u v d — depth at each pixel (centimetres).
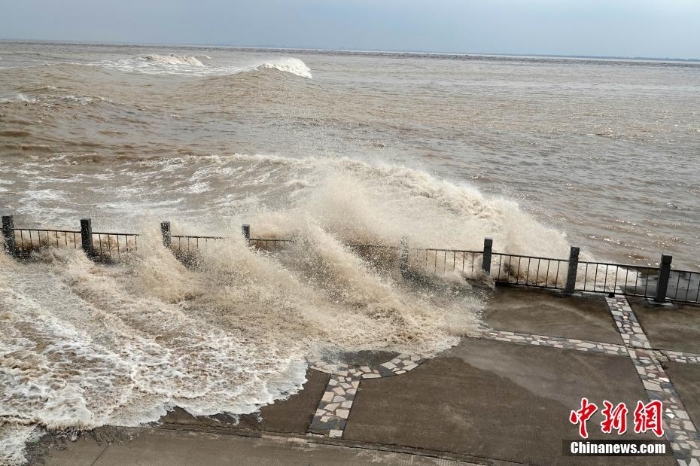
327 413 692
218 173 2034
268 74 5706
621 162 2717
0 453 613
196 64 8494
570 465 614
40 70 4891
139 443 636
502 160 2664
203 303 968
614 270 1231
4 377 744
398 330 895
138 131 2819
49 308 943
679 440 657
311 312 938
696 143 3319
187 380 750
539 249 1312
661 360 830
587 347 863
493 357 829
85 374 757
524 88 7688
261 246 1216
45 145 2356
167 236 1151
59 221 1531
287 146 2634
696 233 1716
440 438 652
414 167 2391
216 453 622
